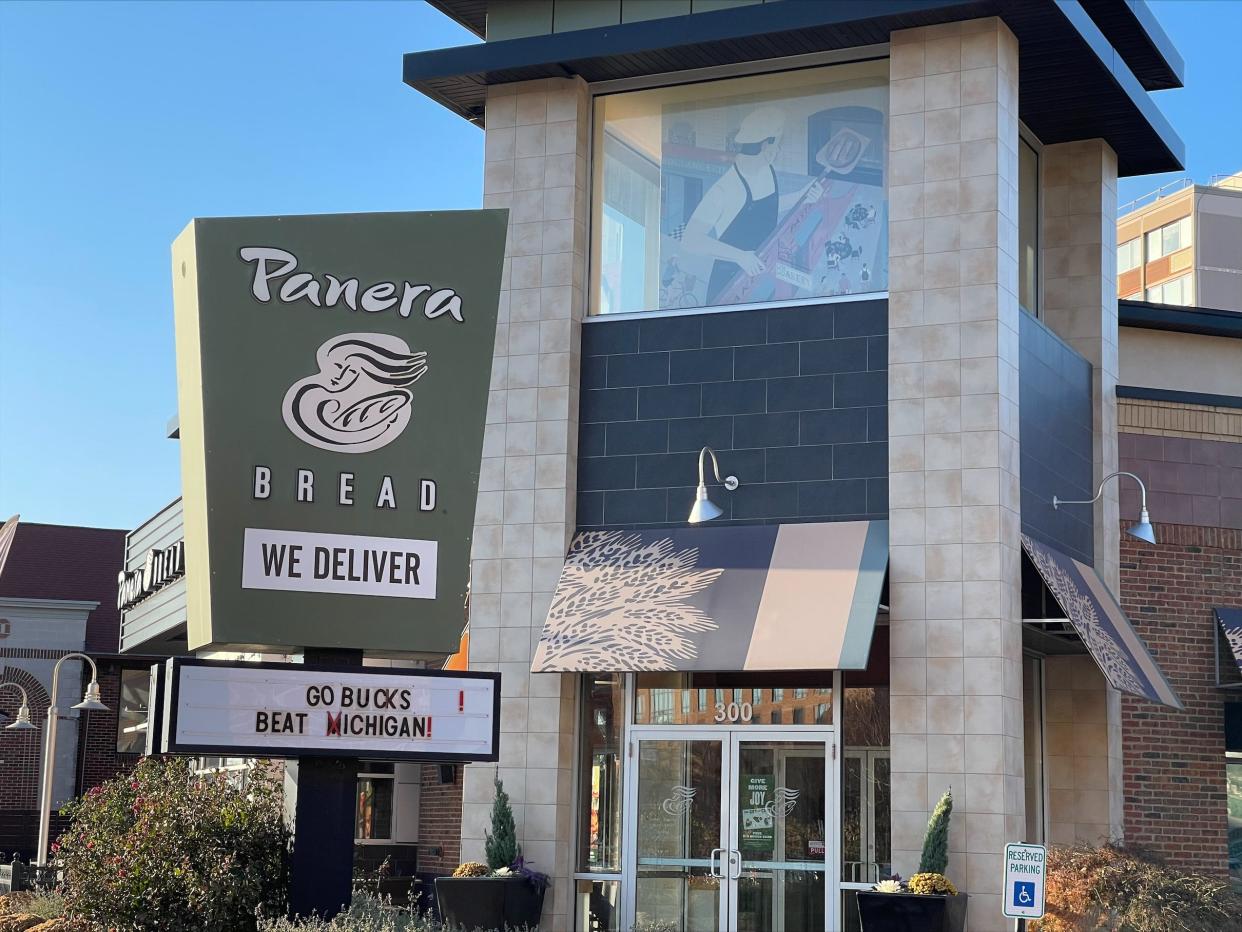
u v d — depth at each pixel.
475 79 22.22
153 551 35.88
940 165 19.94
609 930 20.38
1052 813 22.11
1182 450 23.78
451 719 16.83
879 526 19.64
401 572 16.94
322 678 16.52
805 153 21.09
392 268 17.36
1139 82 23.97
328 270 17.16
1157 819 22.58
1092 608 20.39
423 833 24.97
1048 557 20.12
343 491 16.89
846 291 20.53
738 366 20.84
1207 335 25.78
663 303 21.53
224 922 18.03
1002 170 19.86
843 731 19.67
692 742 20.42
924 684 18.89
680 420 21.03
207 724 16.06
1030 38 20.42
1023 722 21.44
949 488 19.27
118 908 18.27
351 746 16.50
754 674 20.30
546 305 21.69
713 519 20.61
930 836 18.12
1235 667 23.11
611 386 21.50
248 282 16.92
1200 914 16.58
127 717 47.50
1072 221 23.67
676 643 19.28
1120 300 25.17
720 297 21.22
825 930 19.25
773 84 21.42
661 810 20.42
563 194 21.86
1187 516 23.61
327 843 16.69
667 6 21.33
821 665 18.36
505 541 21.38
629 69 21.78
